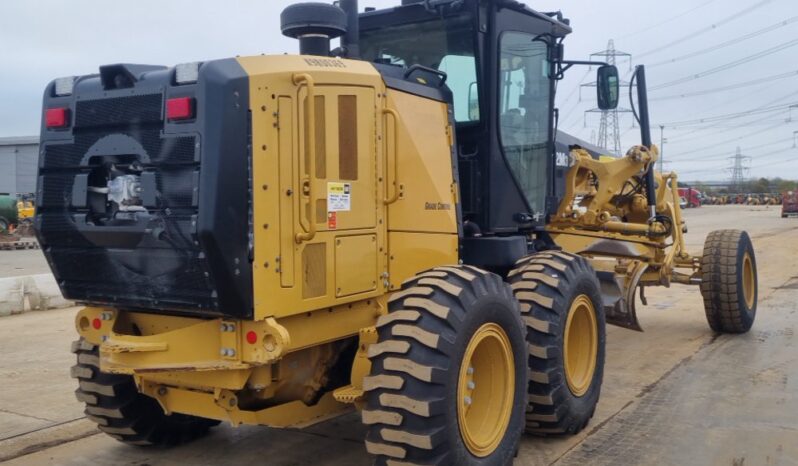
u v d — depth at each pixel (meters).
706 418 5.69
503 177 5.75
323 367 4.45
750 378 6.81
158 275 3.87
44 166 4.27
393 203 4.53
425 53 5.79
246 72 3.68
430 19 5.68
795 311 10.30
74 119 4.12
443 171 5.00
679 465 4.77
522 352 4.56
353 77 4.23
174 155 3.69
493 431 4.35
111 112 3.95
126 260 3.98
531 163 6.16
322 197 4.03
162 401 4.42
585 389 5.40
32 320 10.45
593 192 8.16
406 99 4.67
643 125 7.97
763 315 10.03
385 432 3.78
